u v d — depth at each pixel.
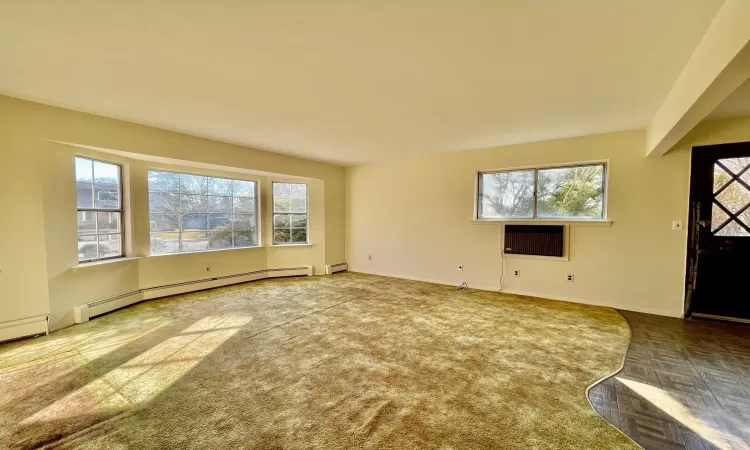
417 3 1.58
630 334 3.18
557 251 4.39
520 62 2.22
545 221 4.55
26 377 2.29
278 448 1.60
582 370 2.44
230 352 2.72
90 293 3.61
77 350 2.75
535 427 1.78
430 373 2.38
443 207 5.46
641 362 2.58
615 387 2.20
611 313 3.86
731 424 1.81
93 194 3.74
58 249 3.25
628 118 3.44
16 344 2.88
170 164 4.55
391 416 1.86
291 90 2.71
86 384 2.20
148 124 3.73
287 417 1.85
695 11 1.63
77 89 2.70
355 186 6.64
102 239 3.86
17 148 2.94
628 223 3.98
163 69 2.33
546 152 4.49
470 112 3.28
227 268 5.36
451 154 5.34
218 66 2.29
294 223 6.24
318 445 1.62
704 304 3.65
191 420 1.82
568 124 3.68
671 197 3.75
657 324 3.47
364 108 3.17
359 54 2.12
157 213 4.56
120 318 3.62
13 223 2.94
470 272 5.21
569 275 4.38
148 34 1.88
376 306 4.12
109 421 1.81
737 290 3.51
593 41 1.94
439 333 3.18
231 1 1.57
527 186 4.75
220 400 2.02
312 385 2.20
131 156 3.94
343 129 3.94
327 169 6.36
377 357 2.64
